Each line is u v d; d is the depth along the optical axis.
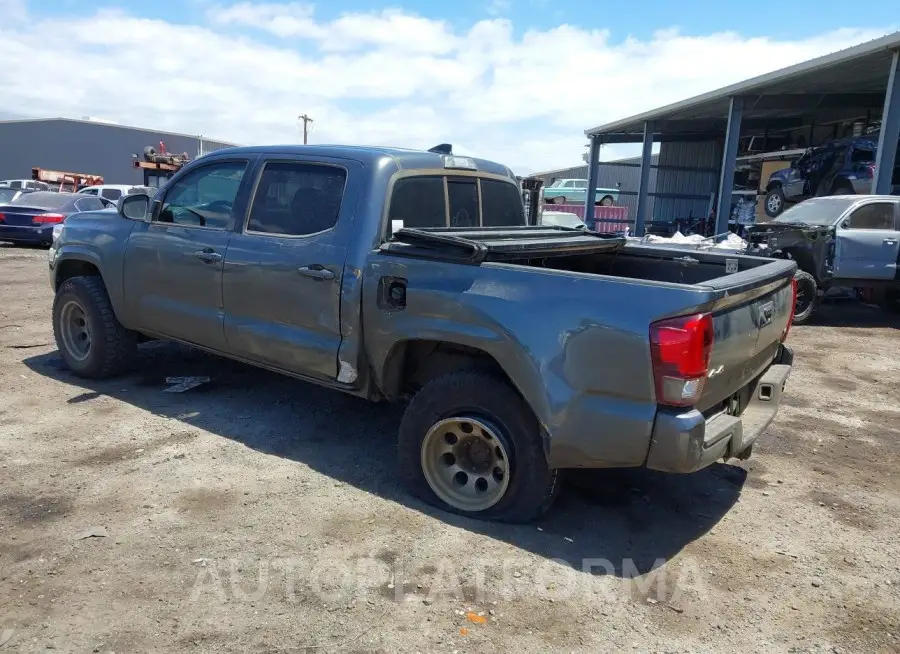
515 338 3.44
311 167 4.45
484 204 5.15
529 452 3.56
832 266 10.50
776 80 16.39
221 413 5.25
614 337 3.20
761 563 3.47
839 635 2.91
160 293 5.20
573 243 4.47
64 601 2.88
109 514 3.62
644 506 4.06
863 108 19.83
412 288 3.83
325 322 4.24
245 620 2.81
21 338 7.37
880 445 5.28
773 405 4.12
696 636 2.87
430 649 2.69
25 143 51.47
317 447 4.68
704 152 28.47
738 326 3.48
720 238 14.48
